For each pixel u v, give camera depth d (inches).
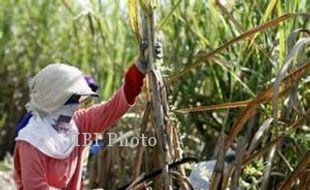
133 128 265.1
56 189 190.1
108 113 199.6
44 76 193.2
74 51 363.3
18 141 190.9
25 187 188.7
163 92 195.3
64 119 193.3
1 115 400.8
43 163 188.7
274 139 207.3
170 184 193.0
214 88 277.9
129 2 189.8
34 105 193.8
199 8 278.8
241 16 245.8
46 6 405.4
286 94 195.2
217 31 259.3
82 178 206.4
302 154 215.0
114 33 305.3
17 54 406.9
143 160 236.5
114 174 269.9
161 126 192.1
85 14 291.9
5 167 347.6
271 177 220.5
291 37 192.2
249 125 210.4
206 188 218.8
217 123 277.3
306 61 204.7
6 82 404.2
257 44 228.1
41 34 403.5
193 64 198.8
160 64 199.8
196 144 283.1
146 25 190.1
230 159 231.5
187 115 278.1
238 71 249.4
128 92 197.5
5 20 411.8
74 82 193.5
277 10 220.7
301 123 198.2
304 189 195.6
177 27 283.7
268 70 241.3
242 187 210.4
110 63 307.6
